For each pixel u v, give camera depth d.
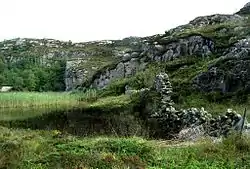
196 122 19.95
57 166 12.31
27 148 14.56
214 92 33.41
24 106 51.97
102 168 12.03
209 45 47.75
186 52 51.09
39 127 30.73
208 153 13.43
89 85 68.50
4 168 12.38
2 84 104.00
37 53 151.25
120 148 13.75
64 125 31.17
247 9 70.00
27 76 107.25
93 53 147.12
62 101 52.56
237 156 12.85
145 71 50.47
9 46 169.75
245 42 37.59
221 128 17.95
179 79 39.03
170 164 12.26
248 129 16.36
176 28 69.88
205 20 70.19
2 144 14.61
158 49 55.97
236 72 33.41
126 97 40.69
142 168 11.96
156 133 22.91
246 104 28.92
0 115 41.44
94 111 36.97
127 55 64.19
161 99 30.75
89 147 14.12
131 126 23.48
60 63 119.94
